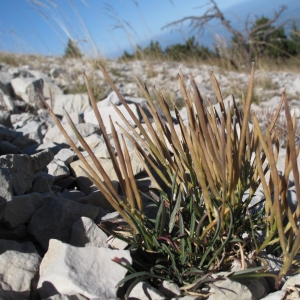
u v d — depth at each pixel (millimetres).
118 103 614
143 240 238
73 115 584
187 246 233
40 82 790
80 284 198
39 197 285
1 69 1114
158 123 250
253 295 212
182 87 228
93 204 319
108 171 362
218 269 226
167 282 215
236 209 231
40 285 206
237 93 932
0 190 231
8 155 295
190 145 206
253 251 234
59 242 221
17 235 264
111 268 213
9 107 682
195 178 248
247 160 239
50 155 352
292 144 181
